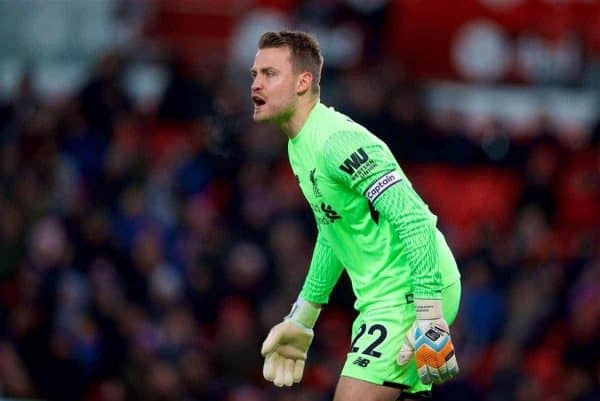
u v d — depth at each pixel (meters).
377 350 23.12
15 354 44.41
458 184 56.81
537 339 49.69
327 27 59.44
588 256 51.88
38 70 63.44
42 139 53.09
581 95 65.25
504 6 66.00
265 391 45.62
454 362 22.47
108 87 55.44
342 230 23.66
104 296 46.00
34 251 46.88
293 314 25.69
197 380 44.78
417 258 22.38
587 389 46.81
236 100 55.19
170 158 54.75
